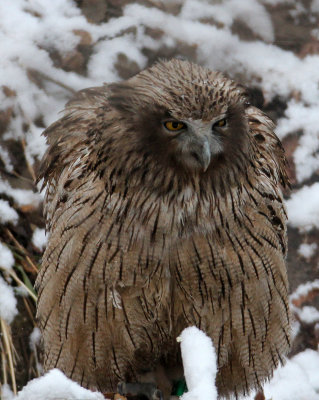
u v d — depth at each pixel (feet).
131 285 26.32
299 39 46.03
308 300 40.81
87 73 41.57
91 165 26.40
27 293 38.55
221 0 45.88
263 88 44.37
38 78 40.93
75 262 26.37
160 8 44.34
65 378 18.06
